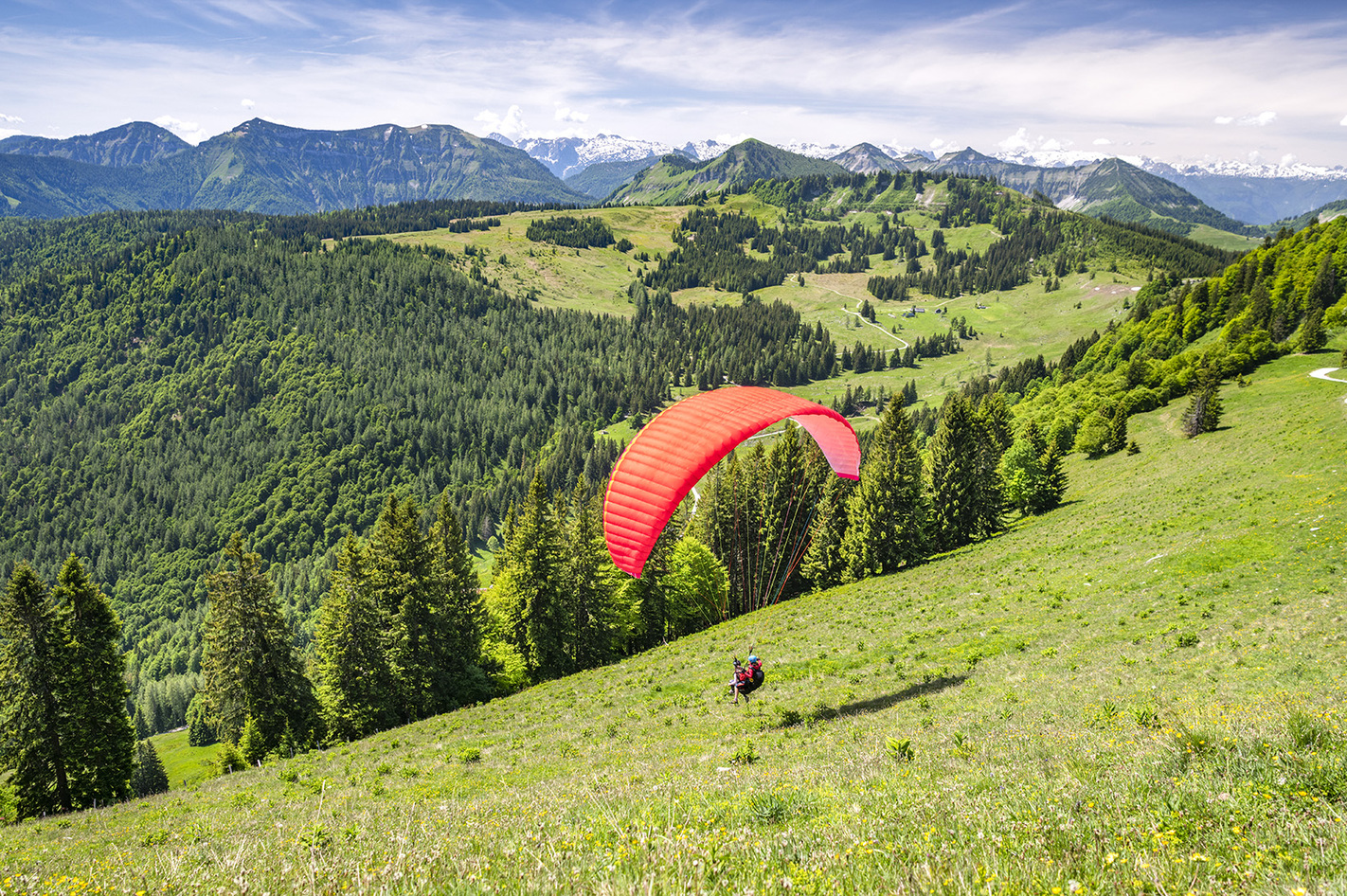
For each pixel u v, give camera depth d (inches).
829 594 2252.7
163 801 942.4
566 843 235.5
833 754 537.6
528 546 2066.9
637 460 664.4
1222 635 844.0
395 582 1793.8
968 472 2716.5
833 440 805.9
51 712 1314.0
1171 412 3885.3
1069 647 986.1
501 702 1555.1
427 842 278.8
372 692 1657.2
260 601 1616.6
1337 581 964.0
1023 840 189.9
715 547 2839.6
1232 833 183.0
